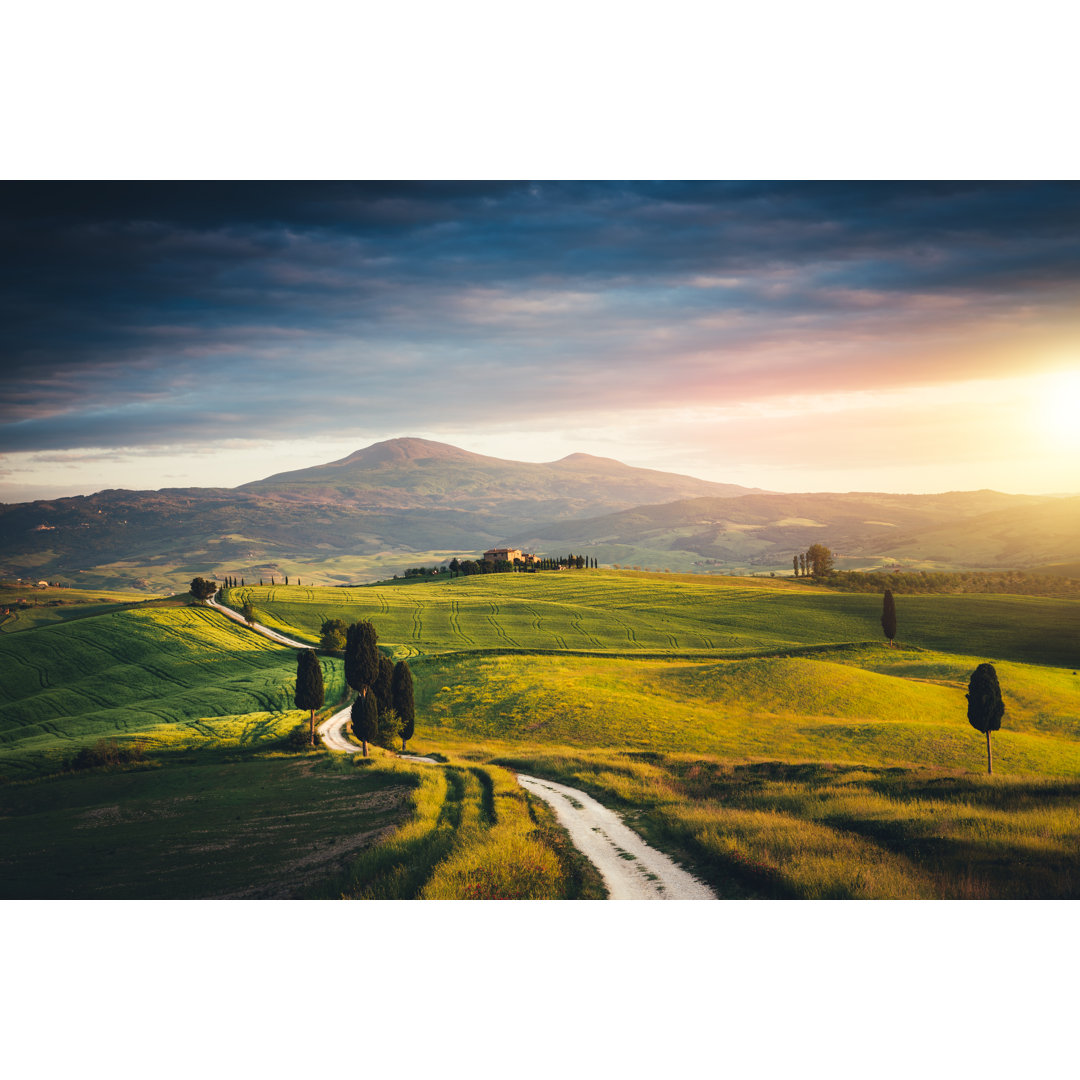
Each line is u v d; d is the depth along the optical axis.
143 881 27.45
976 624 139.62
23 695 104.62
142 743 68.69
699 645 128.38
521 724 68.06
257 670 111.00
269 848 31.25
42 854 33.84
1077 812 25.95
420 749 60.06
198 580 164.00
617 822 28.75
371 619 144.50
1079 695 82.06
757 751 57.38
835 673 81.50
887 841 23.33
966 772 37.66
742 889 20.41
